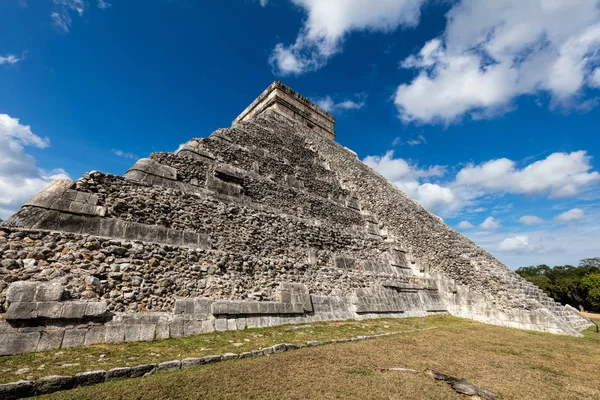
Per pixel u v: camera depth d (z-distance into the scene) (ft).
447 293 52.37
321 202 50.06
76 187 25.54
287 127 67.77
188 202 32.07
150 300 24.47
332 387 16.33
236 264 31.48
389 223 57.52
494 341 32.01
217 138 42.24
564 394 17.56
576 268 168.86
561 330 39.99
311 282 37.32
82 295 21.53
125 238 25.95
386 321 39.14
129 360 17.63
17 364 15.89
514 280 52.75
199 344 22.07
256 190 41.09
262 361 19.76
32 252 21.13
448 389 17.39
